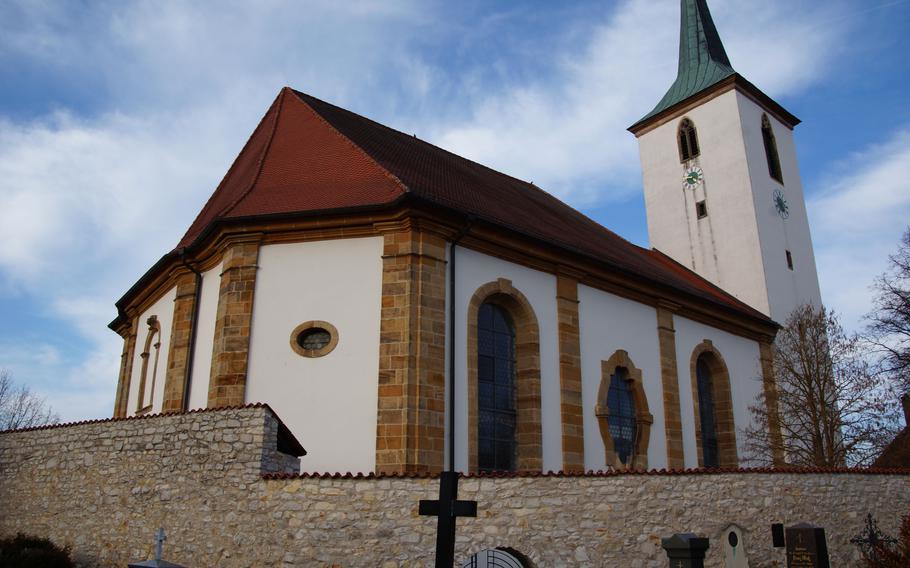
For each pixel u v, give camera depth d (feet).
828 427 87.71
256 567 39.09
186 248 63.41
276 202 62.18
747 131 118.01
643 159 130.11
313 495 39.40
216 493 41.50
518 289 64.64
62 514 46.93
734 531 44.57
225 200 73.51
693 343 84.84
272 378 55.67
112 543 44.04
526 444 61.87
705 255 116.98
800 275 116.47
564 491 40.40
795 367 95.91
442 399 54.95
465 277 60.39
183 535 41.60
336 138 72.33
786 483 48.47
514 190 95.91
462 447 55.88
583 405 66.90
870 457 86.07
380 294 56.39
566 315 68.03
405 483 38.70
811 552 43.91
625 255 92.02
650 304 79.51
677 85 130.52
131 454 45.39
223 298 58.44
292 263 58.75
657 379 77.05
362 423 53.36
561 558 39.17
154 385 67.46
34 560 42.47
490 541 38.45
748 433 87.61
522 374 63.93
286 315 57.26
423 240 57.57
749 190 113.39
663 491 42.98
